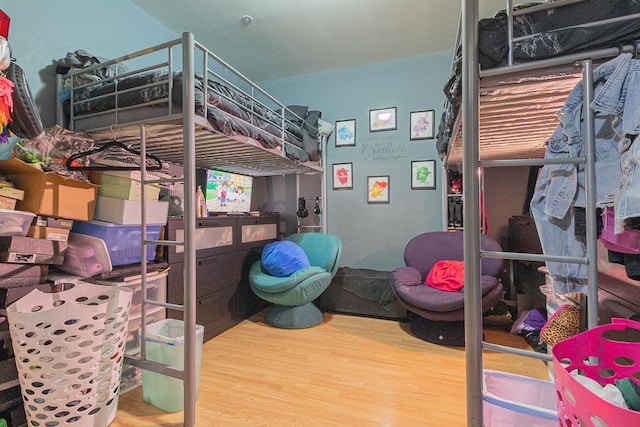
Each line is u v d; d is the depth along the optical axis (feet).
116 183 5.93
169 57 5.44
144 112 5.88
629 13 3.37
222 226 9.36
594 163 3.37
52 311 4.22
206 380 6.42
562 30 3.49
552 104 5.01
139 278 6.28
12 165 5.06
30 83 6.39
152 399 5.64
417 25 9.55
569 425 2.62
